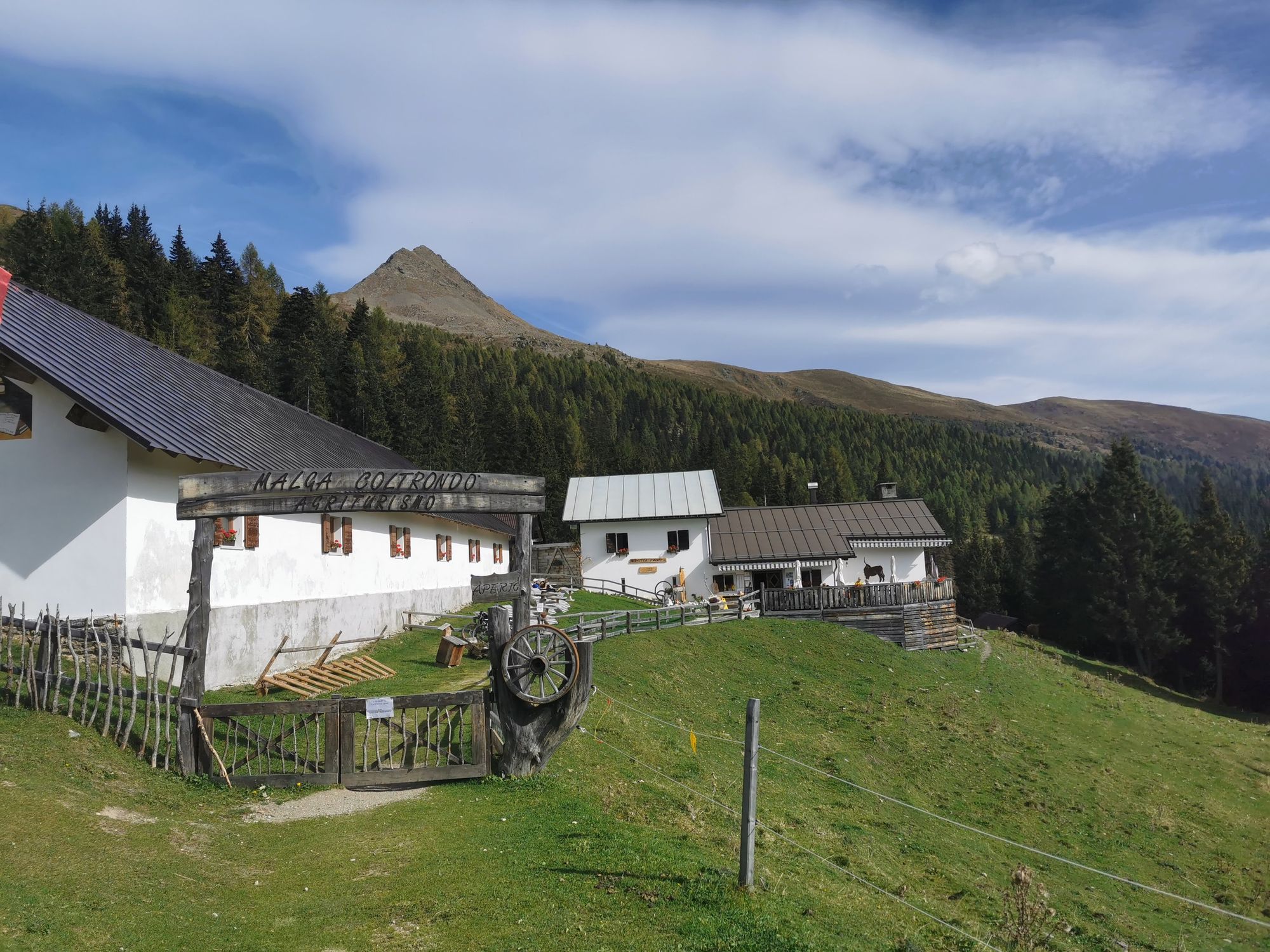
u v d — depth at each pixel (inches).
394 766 498.6
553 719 503.2
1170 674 2630.4
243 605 805.2
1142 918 640.4
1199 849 840.3
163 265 4288.9
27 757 442.3
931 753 982.4
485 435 3964.1
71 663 593.0
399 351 5132.9
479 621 1045.2
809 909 369.7
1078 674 1760.6
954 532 5703.7
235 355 3575.3
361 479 507.5
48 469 682.2
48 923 274.7
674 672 1079.6
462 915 303.3
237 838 398.3
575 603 1552.7
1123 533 2620.6
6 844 332.8
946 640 1625.2
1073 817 872.3
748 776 352.2
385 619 1147.3
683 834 456.4
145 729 502.0
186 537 740.7
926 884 576.4
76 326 850.8
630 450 4997.5
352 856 370.6
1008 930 476.7
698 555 1932.8
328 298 6028.5
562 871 351.6
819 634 1478.8
